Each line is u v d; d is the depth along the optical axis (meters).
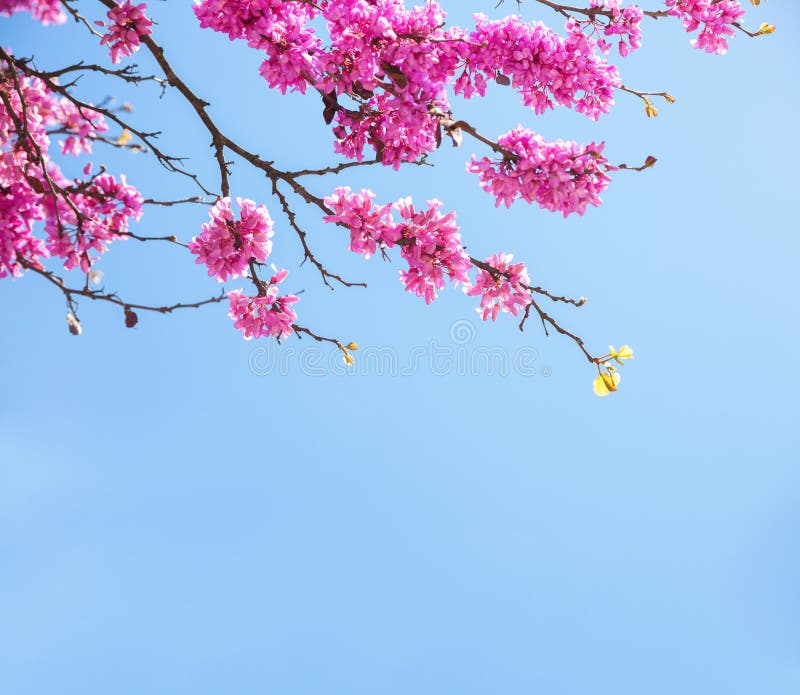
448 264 4.27
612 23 4.68
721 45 4.80
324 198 4.29
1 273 3.73
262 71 4.09
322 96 4.21
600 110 4.66
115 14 4.16
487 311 4.55
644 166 3.88
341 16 3.86
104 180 4.05
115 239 4.05
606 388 4.33
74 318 3.42
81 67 4.02
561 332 4.45
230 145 4.45
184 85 4.31
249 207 4.25
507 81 4.28
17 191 3.87
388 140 4.39
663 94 4.69
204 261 4.20
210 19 4.02
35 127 4.33
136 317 3.50
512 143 4.02
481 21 4.35
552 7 4.72
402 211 4.28
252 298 4.44
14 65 3.85
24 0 3.85
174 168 4.15
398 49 3.88
